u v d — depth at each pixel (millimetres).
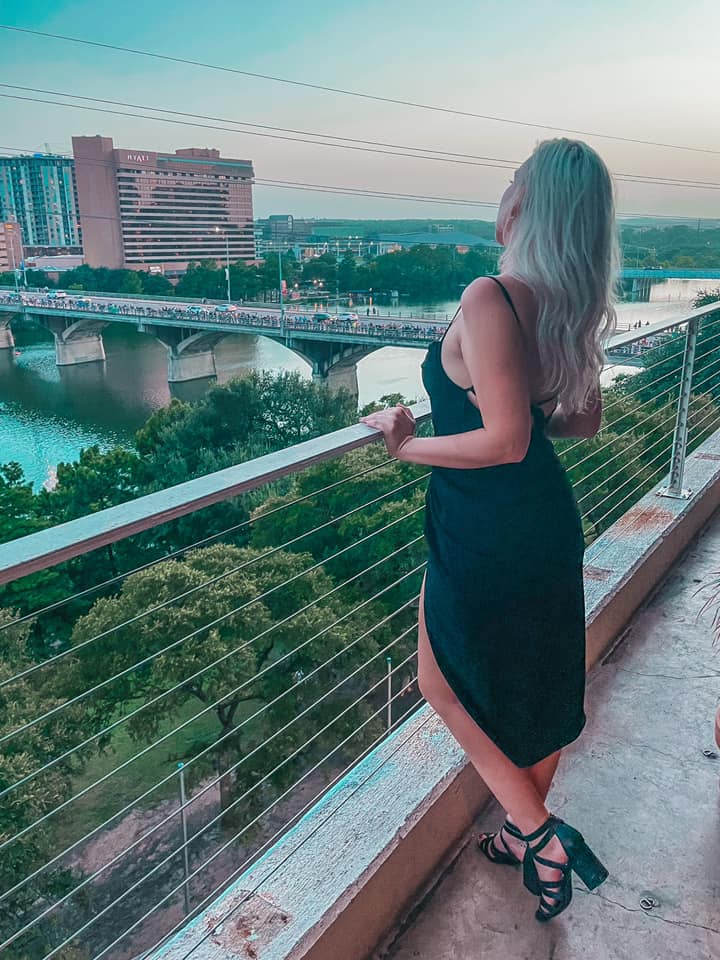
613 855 1554
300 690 14719
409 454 1190
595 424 1355
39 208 167625
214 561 15820
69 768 13031
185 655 14094
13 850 10758
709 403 3869
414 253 116625
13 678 965
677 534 2820
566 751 1872
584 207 1043
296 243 159625
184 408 44312
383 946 1359
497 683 1203
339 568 19594
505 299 1034
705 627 2420
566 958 1327
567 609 1225
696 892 1463
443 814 1515
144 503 1004
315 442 1250
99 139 139625
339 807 1435
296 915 1203
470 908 1434
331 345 70875
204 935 1175
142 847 12438
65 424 67375
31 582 25391
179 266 149750
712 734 1930
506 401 1029
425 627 1272
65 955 10570
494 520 1133
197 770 13953
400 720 1711
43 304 94562
